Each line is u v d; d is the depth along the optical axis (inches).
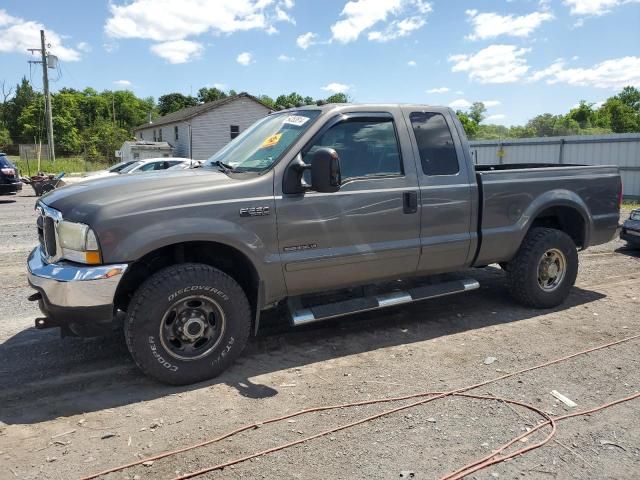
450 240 194.7
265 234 160.6
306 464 116.3
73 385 155.5
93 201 146.3
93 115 3400.6
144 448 123.0
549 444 124.2
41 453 121.1
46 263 152.5
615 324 207.6
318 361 172.7
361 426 132.3
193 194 151.7
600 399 146.3
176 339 154.1
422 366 168.4
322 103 186.1
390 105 186.9
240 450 122.0
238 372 164.6
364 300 185.8
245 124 1713.8
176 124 1739.7
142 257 153.8
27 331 199.3
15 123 3009.4
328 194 169.6
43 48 1577.3
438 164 193.2
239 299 159.5
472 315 218.5
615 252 358.9
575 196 226.8
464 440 125.7
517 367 167.5
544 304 223.9
